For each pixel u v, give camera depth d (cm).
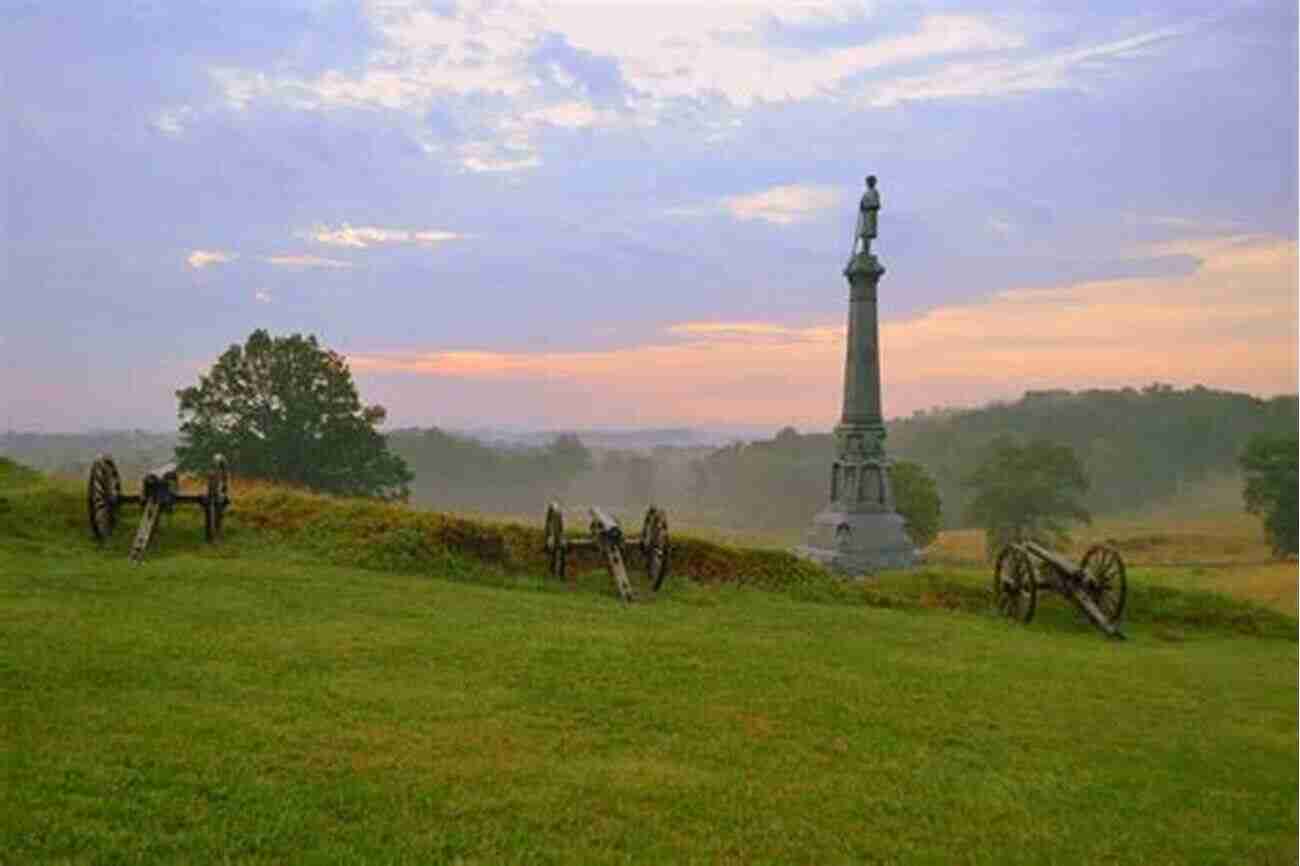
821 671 1273
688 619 1639
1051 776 957
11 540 1738
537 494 19312
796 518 17075
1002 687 1291
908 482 6625
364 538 1959
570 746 915
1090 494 16312
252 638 1196
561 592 1902
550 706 1027
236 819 705
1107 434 18588
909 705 1152
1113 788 946
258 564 1738
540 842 716
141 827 682
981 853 772
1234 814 912
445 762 845
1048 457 8612
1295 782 1016
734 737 979
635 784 834
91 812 695
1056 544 8588
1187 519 13212
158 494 1881
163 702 931
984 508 8694
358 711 955
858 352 3244
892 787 887
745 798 830
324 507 2108
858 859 742
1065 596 2062
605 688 1102
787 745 970
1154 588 2220
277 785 765
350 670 1098
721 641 1415
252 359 5353
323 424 5406
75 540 1817
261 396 5369
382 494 5641
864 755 962
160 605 1338
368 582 1661
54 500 1941
